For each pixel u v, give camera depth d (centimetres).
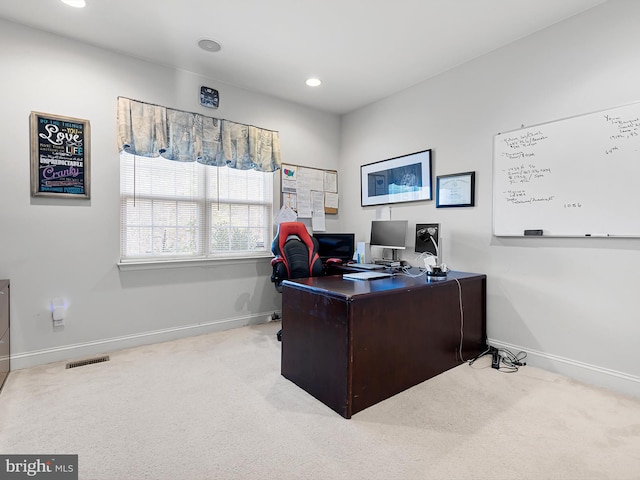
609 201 219
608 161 219
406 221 332
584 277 231
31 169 249
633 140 209
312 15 237
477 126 292
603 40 220
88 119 271
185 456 152
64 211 263
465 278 262
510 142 268
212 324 340
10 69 242
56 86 258
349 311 183
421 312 227
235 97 349
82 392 211
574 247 236
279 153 373
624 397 208
